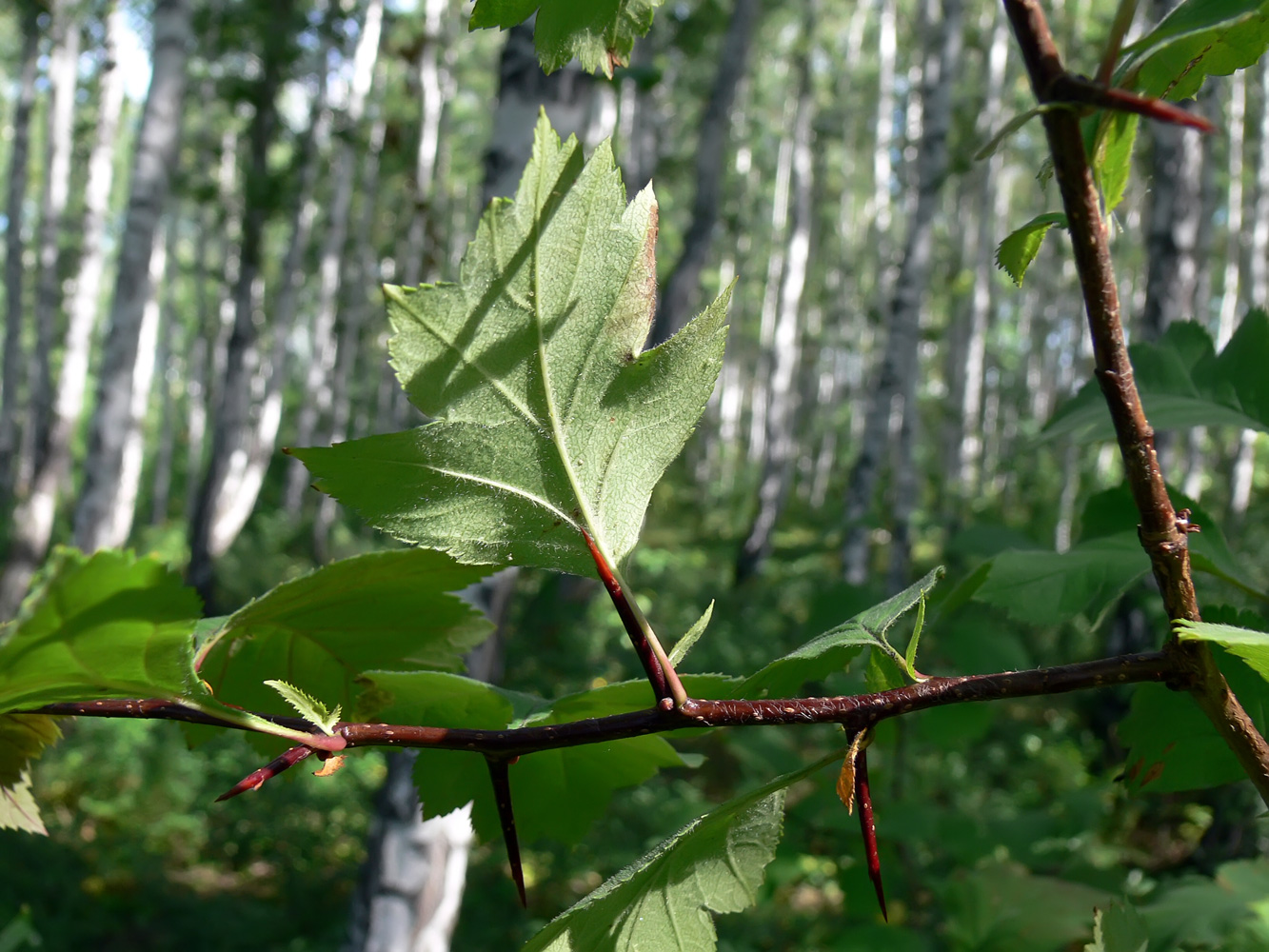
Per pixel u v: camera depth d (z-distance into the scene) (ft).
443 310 1.61
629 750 1.89
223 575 45.39
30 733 1.62
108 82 36.04
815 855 7.20
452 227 67.92
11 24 58.13
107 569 1.05
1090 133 1.45
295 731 1.42
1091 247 1.27
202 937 19.13
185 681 1.24
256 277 44.70
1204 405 2.62
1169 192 23.82
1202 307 45.09
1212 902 3.32
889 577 29.60
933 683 1.48
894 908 6.54
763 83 86.43
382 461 1.61
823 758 1.48
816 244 89.45
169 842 24.18
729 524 70.64
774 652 32.53
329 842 23.29
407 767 11.02
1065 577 2.29
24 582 30.32
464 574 1.68
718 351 1.67
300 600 1.69
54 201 51.90
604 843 18.80
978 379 72.08
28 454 60.80
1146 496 1.38
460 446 1.63
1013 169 80.12
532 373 1.65
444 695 1.86
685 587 42.22
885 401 36.42
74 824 23.15
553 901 19.06
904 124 77.20
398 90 64.69
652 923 1.42
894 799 7.00
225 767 24.89
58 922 18.40
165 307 78.95
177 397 103.71
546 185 1.62
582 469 1.65
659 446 1.68
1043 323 79.71
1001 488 77.15
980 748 22.84
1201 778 1.94
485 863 20.70
